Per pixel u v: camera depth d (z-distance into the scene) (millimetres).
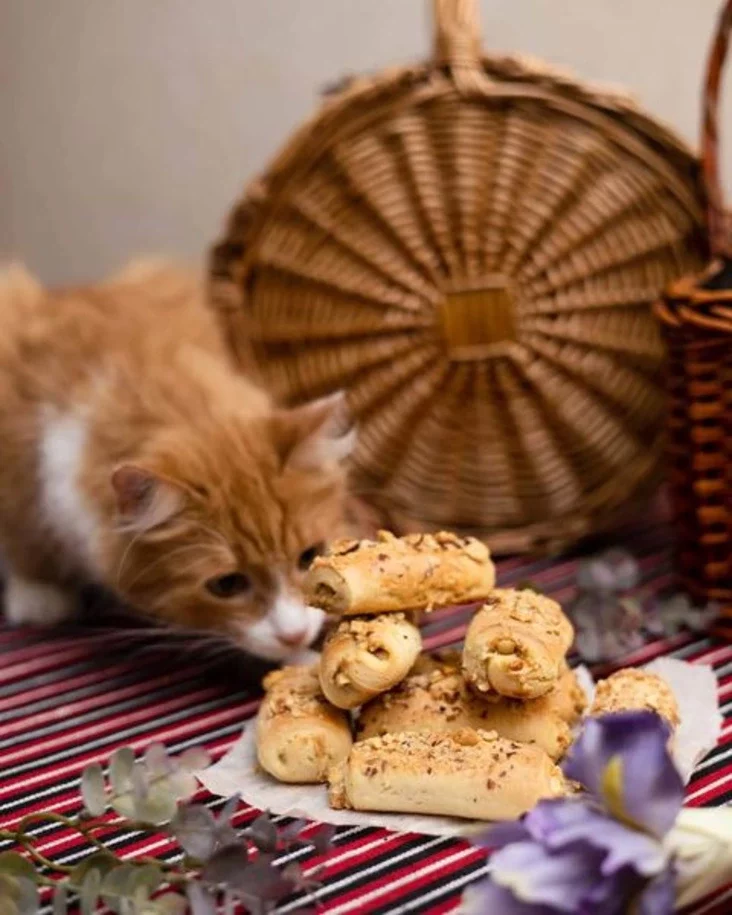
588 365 1088
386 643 833
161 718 927
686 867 708
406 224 1065
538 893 663
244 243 1076
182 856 775
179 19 1338
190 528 945
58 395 1036
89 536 1000
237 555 945
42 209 1407
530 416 1097
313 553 972
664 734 687
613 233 1071
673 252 1073
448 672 860
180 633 997
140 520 941
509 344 1082
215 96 1353
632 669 882
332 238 1075
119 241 1403
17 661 1006
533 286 1077
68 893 743
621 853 659
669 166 1061
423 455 1108
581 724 858
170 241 1398
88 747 898
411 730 836
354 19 1310
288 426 979
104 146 1388
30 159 1402
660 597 1013
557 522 1115
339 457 1005
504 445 1104
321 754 832
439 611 1020
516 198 1062
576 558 1110
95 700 951
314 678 871
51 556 1054
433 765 795
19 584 1080
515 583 1065
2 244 1415
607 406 1102
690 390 946
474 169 1055
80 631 1048
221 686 961
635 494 1115
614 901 666
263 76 1338
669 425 988
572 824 674
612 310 1084
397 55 1309
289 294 1089
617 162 1058
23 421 1040
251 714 927
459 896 758
